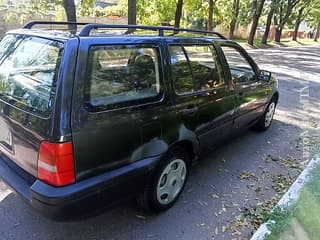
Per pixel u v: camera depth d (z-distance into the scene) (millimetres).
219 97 3607
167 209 3133
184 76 3094
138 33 3035
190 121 3150
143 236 2760
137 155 2615
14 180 2494
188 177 3770
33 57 2480
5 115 2576
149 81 2697
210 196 3406
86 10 15141
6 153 2689
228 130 4051
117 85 2438
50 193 2160
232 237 2789
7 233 2717
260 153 4574
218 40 3746
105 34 2605
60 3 13516
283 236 2648
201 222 2975
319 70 13219
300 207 3039
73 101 2152
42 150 2186
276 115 6430
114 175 2438
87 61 2256
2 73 2801
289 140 5109
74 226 2846
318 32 52531
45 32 2658
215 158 4348
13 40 2861
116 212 3053
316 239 2613
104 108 2322
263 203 3320
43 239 2676
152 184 2855
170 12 17797
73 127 2148
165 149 2867
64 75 2152
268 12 29641
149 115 2654
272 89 5172
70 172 2186
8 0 13656
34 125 2242
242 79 4270
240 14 30422
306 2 36812
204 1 22219
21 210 3016
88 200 2303
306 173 3721
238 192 3520
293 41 40062
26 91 2439
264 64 14477
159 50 2826
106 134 2336
